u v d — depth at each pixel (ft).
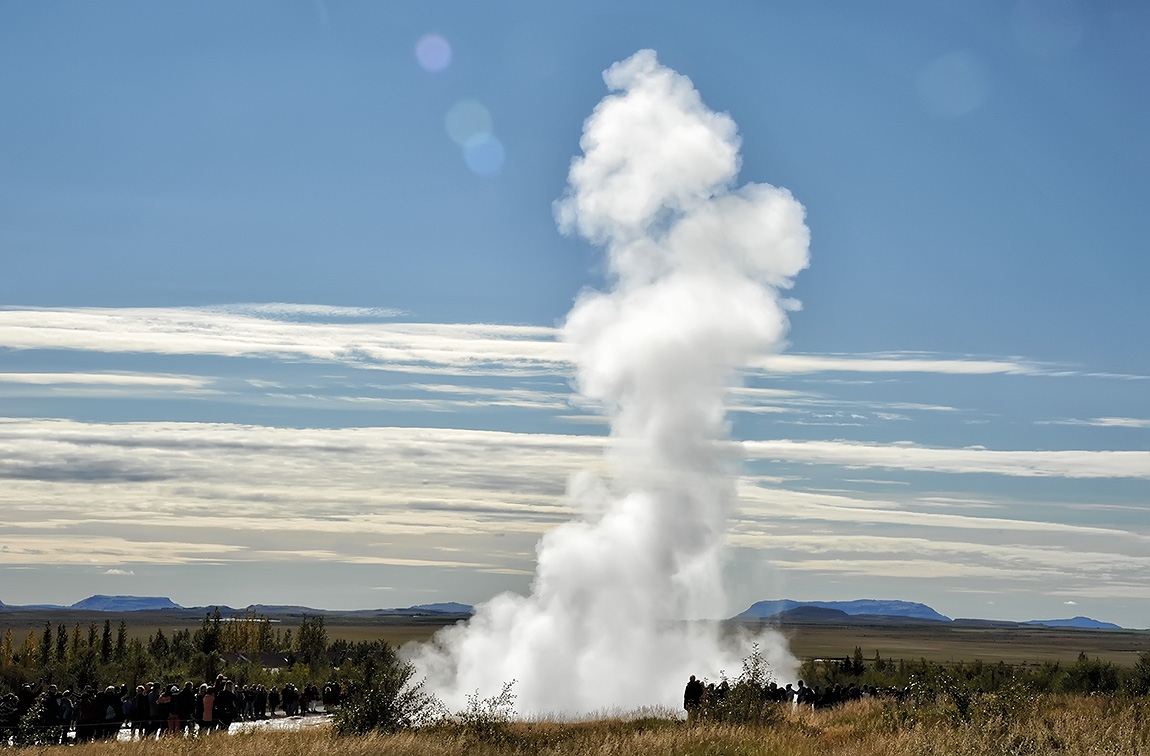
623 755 99.19
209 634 431.02
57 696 128.36
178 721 130.93
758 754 99.60
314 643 477.36
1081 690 223.30
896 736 99.71
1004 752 89.04
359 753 95.55
